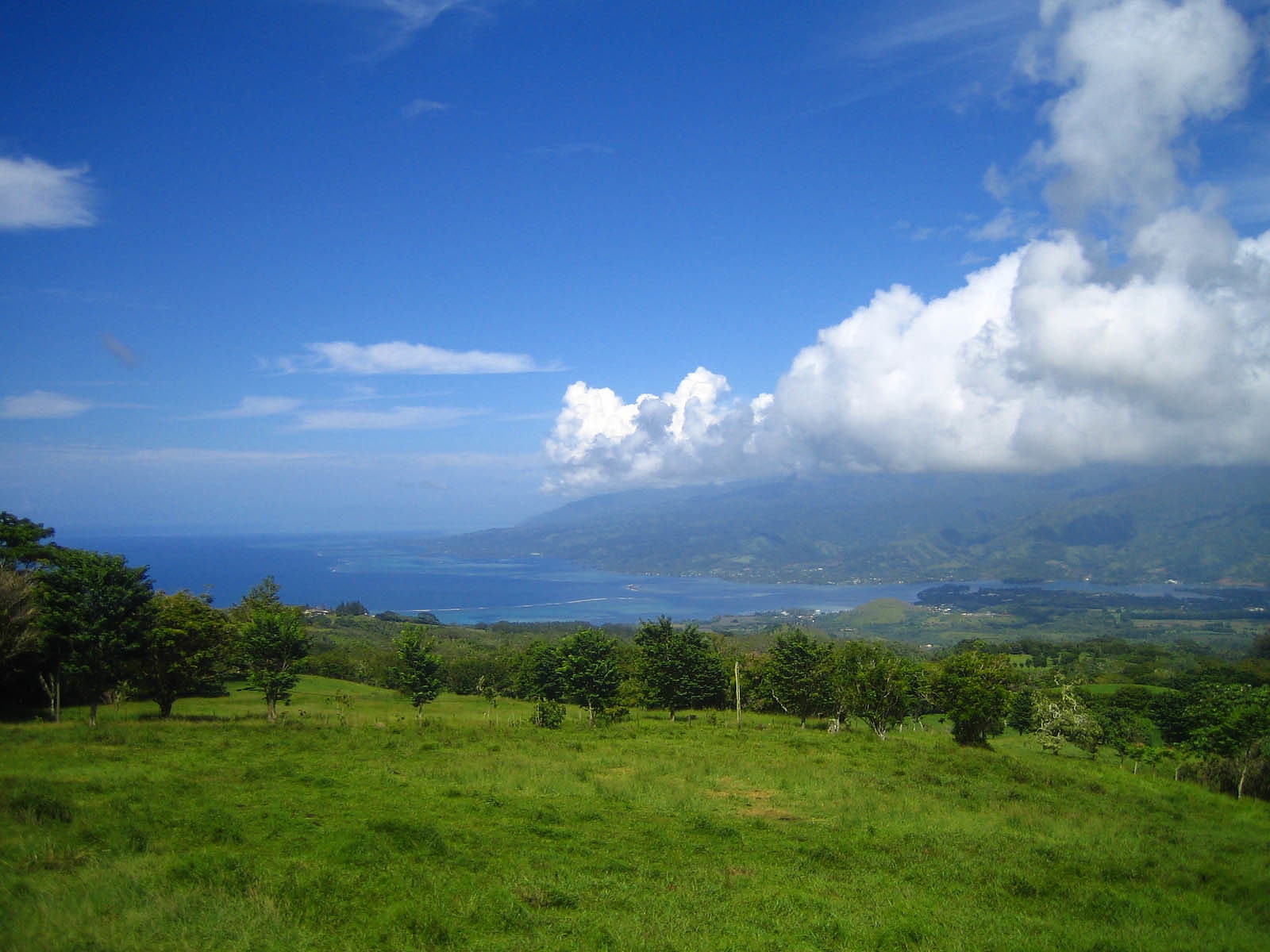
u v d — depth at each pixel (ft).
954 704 144.05
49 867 42.52
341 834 50.75
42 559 159.74
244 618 185.68
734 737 139.64
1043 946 41.24
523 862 50.06
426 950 35.50
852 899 48.21
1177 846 70.08
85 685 114.73
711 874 51.24
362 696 217.56
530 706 209.97
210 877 41.50
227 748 93.25
